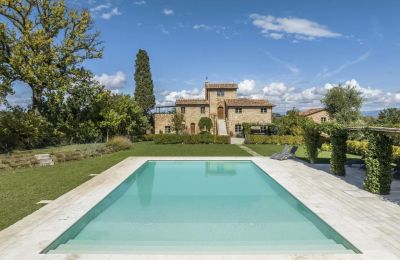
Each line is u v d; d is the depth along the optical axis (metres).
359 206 10.25
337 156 15.95
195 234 8.73
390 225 8.41
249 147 34.47
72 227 8.70
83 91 36.09
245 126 46.34
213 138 39.97
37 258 6.60
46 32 33.31
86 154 24.45
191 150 30.91
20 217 9.36
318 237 8.46
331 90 52.97
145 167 21.25
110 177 16.00
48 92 33.03
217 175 18.59
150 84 58.41
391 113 42.22
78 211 9.96
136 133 46.69
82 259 6.55
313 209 9.94
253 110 50.16
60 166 20.14
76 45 34.28
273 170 17.91
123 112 41.66
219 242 8.09
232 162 23.02
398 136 11.21
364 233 7.83
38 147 33.66
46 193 12.49
